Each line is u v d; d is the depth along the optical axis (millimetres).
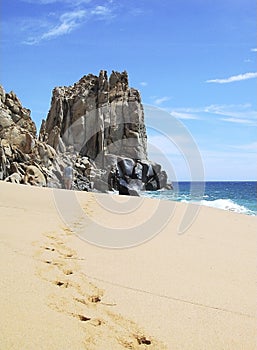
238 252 5242
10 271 3371
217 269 4293
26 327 2383
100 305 2994
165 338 2564
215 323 2850
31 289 3031
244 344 2562
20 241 4559
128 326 2680
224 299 3350
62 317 2639
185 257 4750
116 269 3977
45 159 23828
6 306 2623
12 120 24312
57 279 3418
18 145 23062
